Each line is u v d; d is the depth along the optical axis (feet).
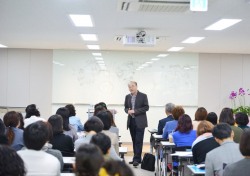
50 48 32.37
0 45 30.45
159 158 20.26
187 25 19.79
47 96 32.96
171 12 15.93
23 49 32.89
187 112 33.78
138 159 22.77
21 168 5.30
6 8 16.30
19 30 22.27
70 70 33.12
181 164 14.08
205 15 16.97
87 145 5.52
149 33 22.72
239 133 14.71
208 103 33.83
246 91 34.01
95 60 33.32
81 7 15.84
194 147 12.81
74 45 29.78
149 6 14.64
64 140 13.01
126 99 23.35
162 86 33.65
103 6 15.55
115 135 14.05
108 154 8.61
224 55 34.04
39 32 22.95
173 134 16.11
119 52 33.45
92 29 21.62
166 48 30.83
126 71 33.47
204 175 10.96
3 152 5.17
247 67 33.83
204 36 23.57
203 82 33.86
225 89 33.96
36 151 8.48
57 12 16.97
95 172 5.21
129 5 14.70
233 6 15.10
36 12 17.06
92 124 12.09
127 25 20.10
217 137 10.52
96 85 33.32
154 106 33.60
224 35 23.06
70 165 11.69
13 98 32.83
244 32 21.81
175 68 33.73
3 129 11.58
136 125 22.43
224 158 10.13
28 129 8.46
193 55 33.83
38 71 32.99
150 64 33.60
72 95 33.12
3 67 32.81
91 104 32.81
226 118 16.37
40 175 8.29
